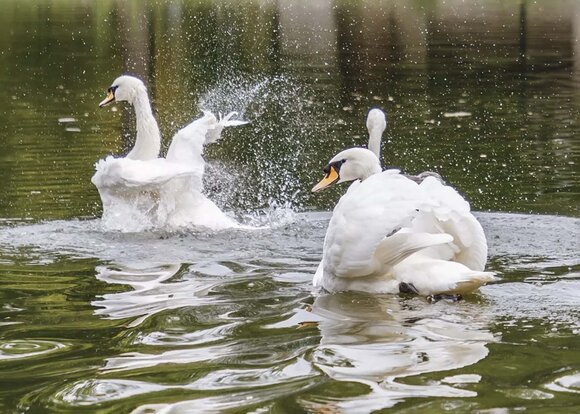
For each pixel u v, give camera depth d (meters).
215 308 9.36
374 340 8.15
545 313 8.98
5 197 15.45
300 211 14.74
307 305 9.45
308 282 10.48
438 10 55.06
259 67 33.19
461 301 9.48
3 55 37.19
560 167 17.28
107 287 10.30
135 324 8.83
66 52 38.00
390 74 31.14
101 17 53.12
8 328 8.77
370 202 9.64
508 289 9.92
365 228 9.55
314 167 18.16
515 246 11.96
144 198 13.71
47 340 8.35
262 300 9.69
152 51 38.09
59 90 28.64
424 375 7.13
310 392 6.78
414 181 10.45
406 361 7.50
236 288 10.22
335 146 20.08
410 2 60.72
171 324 8.80
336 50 37.91
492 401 6.52
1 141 20.61
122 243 12.60
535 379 6.99
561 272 10.65
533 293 9.75
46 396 6.86
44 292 10.10
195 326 8.71
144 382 7.13
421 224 9.96
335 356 7.67
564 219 13.48
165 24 49.03
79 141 20.61
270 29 46.53
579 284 10.12
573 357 7.54
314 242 12.64
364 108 24.88
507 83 28.66
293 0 62.72
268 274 10.88
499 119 22.72
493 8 55.78
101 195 13.91
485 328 8.48
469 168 17.42
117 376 7.28
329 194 15.98
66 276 10.81
